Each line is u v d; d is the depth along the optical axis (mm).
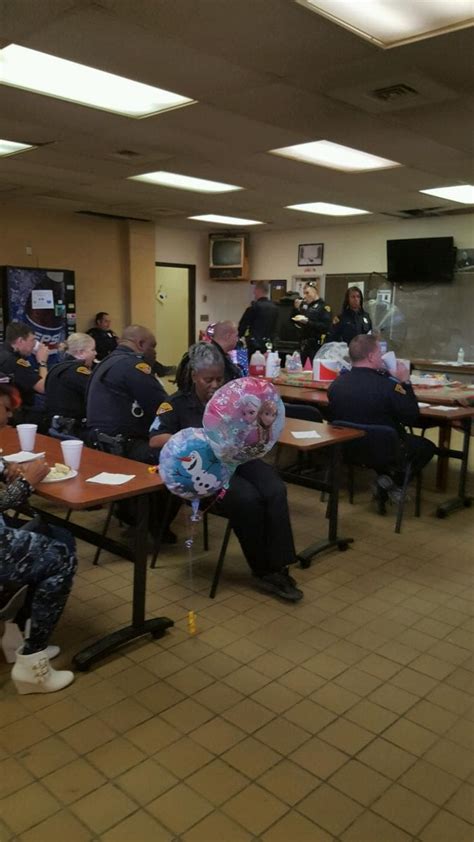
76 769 1774
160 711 2039
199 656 2361
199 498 2344
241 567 3172
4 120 4152
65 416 3891
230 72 3213
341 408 3682
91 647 2312
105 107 3865
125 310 9164
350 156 5027
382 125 4105
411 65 3078
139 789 1704
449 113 3834
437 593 2902
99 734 1925
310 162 5223
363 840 1546
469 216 7676
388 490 3859
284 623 2609
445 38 2758
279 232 9742
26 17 2631
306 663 2324
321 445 3029
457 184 6008
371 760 1827
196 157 5098
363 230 8750
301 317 7016
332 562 3236
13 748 1855
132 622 2455
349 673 2264
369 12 2535
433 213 7777
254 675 2244
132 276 9000
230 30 2725
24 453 2658
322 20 2613
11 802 1652
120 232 8922
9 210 7695
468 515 4008
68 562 2076
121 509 3488
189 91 3508
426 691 2166
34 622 2066
